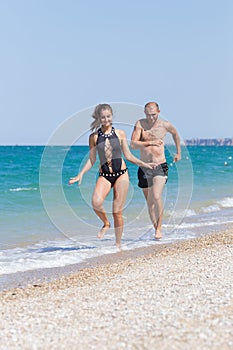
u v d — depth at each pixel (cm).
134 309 495
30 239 941
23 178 2025
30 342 425
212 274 630
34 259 791
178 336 416
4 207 1305
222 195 1638
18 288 631
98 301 536
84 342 417
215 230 1039
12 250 854
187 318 458
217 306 491
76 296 568
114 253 823
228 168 2617
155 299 526
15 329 458
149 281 612
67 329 450
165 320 456
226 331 424
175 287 572
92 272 698
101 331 439
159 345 402
